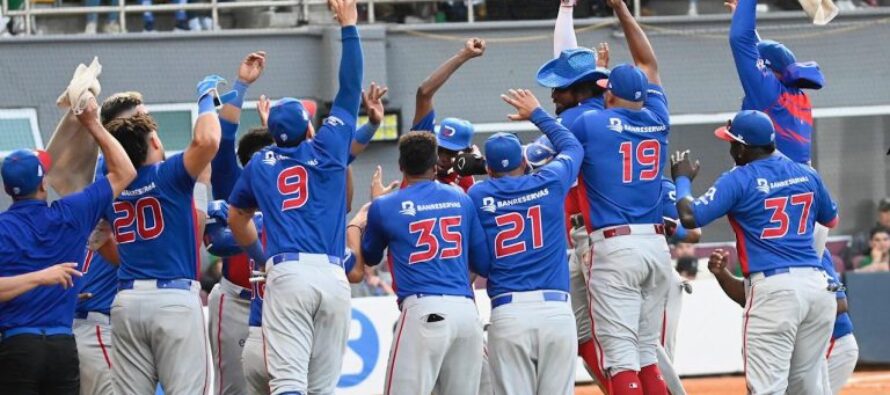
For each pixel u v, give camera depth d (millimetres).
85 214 31906
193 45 75188
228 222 34156
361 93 34125
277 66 75625
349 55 33281
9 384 31484
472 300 33969
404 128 76125
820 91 79438
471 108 77188
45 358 31531
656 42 78188
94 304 35906
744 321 35875
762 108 38250
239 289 37875
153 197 33062
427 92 38031
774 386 35188
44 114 74125
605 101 36656
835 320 38281
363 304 61906
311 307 32438
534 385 34438
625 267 35062
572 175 34594
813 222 35938
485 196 34406
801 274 35219
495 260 34281
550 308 33969
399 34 76438
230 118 36562
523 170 35344
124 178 32188
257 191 33000
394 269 34062
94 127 31781
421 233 33688
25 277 30594
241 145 37844
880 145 79688
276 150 33219
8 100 73875
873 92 79500
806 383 36344
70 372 32125
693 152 78438
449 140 37469
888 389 58562
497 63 77312
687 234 40812
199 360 33594
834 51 79250
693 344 65625
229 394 38156
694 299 65812
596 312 35594
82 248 32219
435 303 33281
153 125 33781
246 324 37875
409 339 33438
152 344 33344
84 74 31641
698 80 78312
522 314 33875
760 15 78688
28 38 73938
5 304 31375
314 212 32719
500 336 34094
